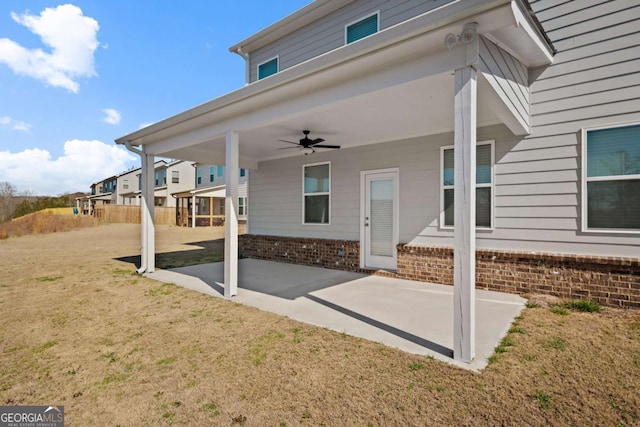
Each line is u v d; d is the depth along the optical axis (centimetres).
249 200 980
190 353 320
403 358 299
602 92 442
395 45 310
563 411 219
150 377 276
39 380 274
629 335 338
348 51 329
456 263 295
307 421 215
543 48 418
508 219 518
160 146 687
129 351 327
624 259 422
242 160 902
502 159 522
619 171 433
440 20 276
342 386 255
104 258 962
